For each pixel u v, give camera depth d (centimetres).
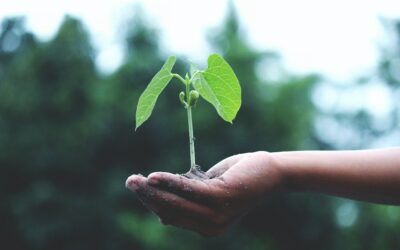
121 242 2014
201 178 273
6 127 2047
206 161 2117
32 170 2042
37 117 2078
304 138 2327
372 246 2136
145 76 2181
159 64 2194
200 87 301
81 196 2061
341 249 2136
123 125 2130
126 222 1972
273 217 2081
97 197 2075
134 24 2262
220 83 296
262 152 273
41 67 2102
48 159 2047
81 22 2195
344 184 271
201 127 2109
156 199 243
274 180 266
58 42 2116
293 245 2120
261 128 2181
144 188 242
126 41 2270
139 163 2156
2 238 2008
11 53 2323
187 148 2134
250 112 2164
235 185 252
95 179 2102
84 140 2080
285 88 2255
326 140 2820
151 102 292
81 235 2020
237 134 2122
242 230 2062
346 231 2158
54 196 2002
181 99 283
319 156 275
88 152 2095
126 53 2270
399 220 2114
